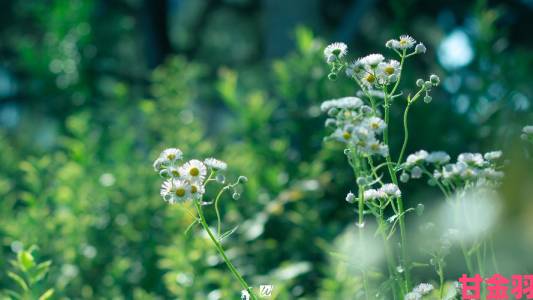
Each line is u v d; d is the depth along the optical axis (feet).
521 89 6.49
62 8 10.76
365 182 3.98
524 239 4.45
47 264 4.63
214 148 6.84
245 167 6.17
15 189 7.94
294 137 6.53
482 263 4.43
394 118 6.12
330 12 14.47
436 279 5.20
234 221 5.73
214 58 18.98
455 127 6.27
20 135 12.28
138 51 14.43
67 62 10.65
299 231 5.63
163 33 12.80
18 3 14.55
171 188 3.92
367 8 11.07
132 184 6.30
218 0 17.78
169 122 7.11
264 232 5.71
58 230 5.87
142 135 7.75
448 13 13.25
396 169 4.12
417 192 5.65
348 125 3.99
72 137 9.51
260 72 17.81
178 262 5.10
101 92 10.71
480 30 7.16
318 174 5.96
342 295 4.75
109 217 6.03
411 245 5.27
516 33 12.79
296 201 5.83
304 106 6.60
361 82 4.11
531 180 4.35
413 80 6.39
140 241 5.90
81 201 6.12
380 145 3.97
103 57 10.84
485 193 4.21
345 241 4.87
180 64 7.96
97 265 5.79
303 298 5.10
